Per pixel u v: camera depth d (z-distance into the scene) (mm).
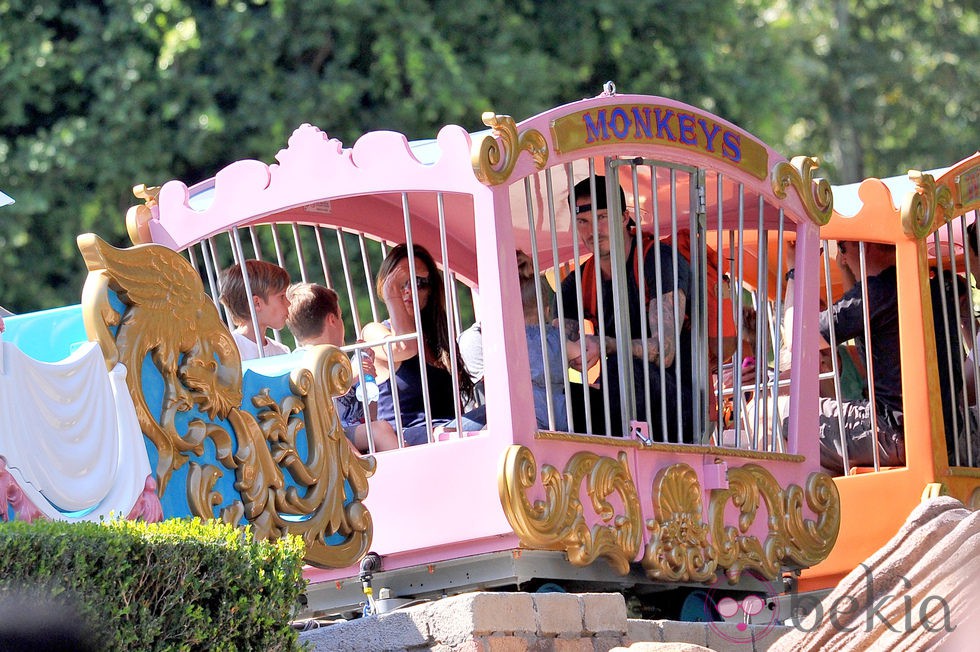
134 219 11320
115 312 7887
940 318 14367
